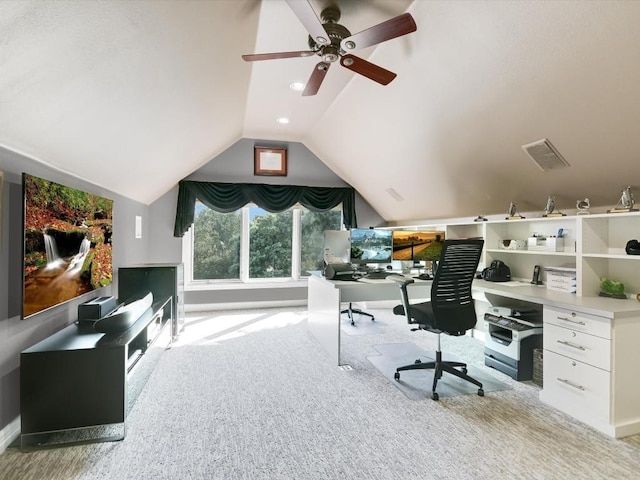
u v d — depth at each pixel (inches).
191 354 129.1
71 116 70.6
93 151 91.8
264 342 143.6
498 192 137.9
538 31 72.9
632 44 65.2
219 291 200.8
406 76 108.3
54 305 82.4
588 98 80.2
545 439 76.4
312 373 112.4
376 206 222.4
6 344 71.1
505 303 137.7
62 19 46.5
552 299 95.4
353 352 133.3
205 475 64.6
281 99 139.4
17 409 74.9
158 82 78.4
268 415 86.3
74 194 92.5
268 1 77.3
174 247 189.5
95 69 61.0
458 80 97.9
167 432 78.5
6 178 69.0
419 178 164.2
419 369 115.2
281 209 202.7
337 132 169.2
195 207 197.9
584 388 83.7
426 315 101.0
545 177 114.0
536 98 88.3
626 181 96.5
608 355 78.5
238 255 208.4
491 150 117.6
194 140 136.7
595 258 104.7
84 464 67.3
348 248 152.1
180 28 64.5
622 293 98.8
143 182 143.9
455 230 164.2
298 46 98.2
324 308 134.0
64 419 73.2
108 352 75.1
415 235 149.3
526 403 93.5
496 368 116.7
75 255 93.1
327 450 72.2
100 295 119.0
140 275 135.3
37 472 64.8
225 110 128.0
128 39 58.8
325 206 211.3
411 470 66.1
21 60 48.6
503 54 82.2
